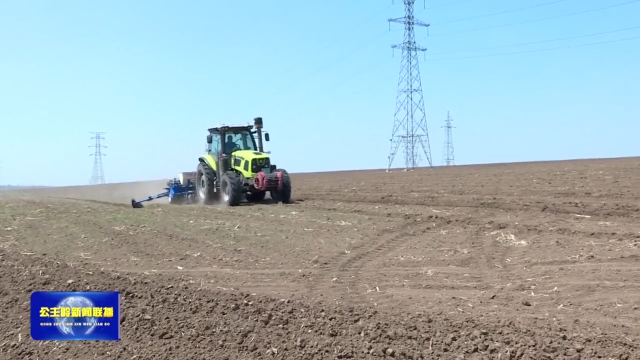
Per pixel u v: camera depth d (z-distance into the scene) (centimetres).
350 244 1093
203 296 658
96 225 1330
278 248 1077
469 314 636
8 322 614
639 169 2077
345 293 759
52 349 555
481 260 935
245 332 555
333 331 546
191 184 1970
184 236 1197
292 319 582
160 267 938
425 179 2491
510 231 1119
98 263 968
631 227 1077
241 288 784
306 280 839
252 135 1859
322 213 1467
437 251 1009
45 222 1376
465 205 1473
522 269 870
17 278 732
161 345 543
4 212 1546
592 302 692
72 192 3186
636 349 524
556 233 1076
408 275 856
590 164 2756
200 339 548
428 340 529
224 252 1051
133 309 620
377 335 534
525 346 513
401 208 1478
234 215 1466
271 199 1867
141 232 1244
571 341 535
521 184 1889
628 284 752
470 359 489
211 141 1803
